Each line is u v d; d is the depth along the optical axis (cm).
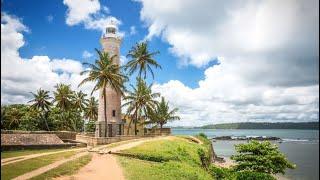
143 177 2250
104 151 3694
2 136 4366
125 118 7494
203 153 4809
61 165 2583
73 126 8862
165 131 7994
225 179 3372
